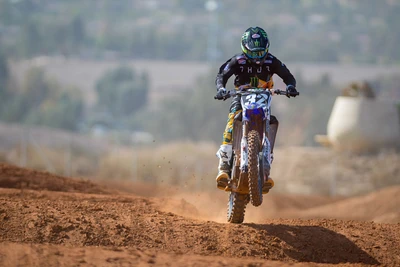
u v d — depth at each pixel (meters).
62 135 153.88
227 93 25.62
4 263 19.30
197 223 25.30
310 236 24.80
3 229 23.77
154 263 19.95
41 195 34.84
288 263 21.27
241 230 24.62
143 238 23.73
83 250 20.86
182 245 23.47
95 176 95.31
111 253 20.69
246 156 24.41
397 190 58.91
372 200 58.47
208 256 21.73
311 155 98.81
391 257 24.05
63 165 102.62
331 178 88.38
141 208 28.16
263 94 25.14
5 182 40.91
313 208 60.41
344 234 25.36
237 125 25.28
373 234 25.56
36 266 19.22
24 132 142.75
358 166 91.19
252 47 25.55
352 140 95.50
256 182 23.89
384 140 94.88
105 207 27.58
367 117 94.94
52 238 23.41
